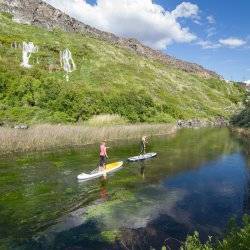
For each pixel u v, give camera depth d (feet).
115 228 58.13
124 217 63.36
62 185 84.79
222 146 165.99
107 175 96.63
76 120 228.63
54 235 55.21
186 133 231.30
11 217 62.75
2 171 97.66
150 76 432.66
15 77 236.63
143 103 296.30
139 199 74.64
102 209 67.46
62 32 488.85
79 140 150.71
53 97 234.58
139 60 494.59
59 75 315.17
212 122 349.61
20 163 108.68
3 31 383.04
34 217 62.90
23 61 307.99
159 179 93.30
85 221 61.16
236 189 84.53
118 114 264.11
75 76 331.16
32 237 54.39
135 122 261.65
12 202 71.10
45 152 129.18
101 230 57.26
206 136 213.46
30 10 542.57
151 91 368.07
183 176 97.86
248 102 298.97
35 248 50.70
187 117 333.01
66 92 245.24
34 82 239.71
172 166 111.96
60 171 99.35
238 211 67.82
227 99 508.12
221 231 57.52
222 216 64.75
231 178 96.53
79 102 243.60
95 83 328.49
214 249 28.73
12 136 128.36
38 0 581.53
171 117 308.19
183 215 65.10
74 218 62.64
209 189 84.17
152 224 60.03
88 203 71.26
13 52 323.57
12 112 200.23
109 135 172.35
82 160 116.26
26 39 376.89
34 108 216.74
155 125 225.56
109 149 144.05
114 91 304.30
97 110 250.57
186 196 77.71
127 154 133.90
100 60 409.49
